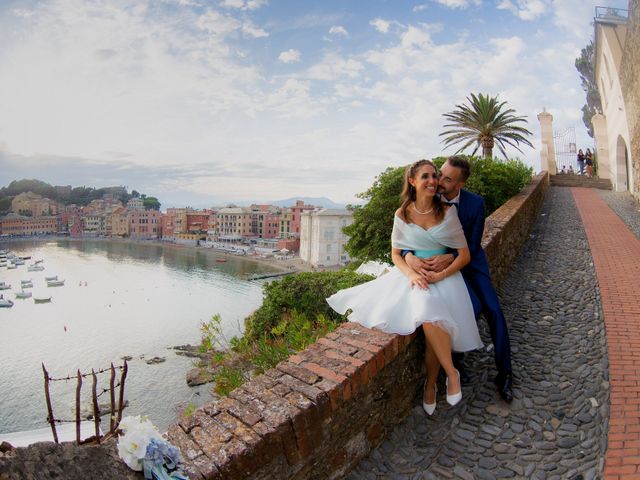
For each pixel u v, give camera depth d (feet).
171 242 562.66
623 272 25.29
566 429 11.14
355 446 9.96
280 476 7.88
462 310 11.34
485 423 11.53
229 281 283.18
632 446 10.34
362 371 9.86
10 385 115.24
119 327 175.42
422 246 11.79
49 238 655.76
